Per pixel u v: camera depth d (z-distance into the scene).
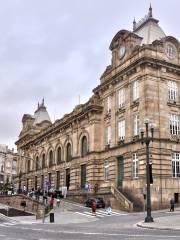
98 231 25.78
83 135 68.19
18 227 32.31
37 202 52.06
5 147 152.25
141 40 57.88
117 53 60.69
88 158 64.00
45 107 110.75
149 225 28.67
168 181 49.50
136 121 53.31
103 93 64.38
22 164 107.50
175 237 19.73
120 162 56.66
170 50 55.50
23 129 111.19
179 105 54.19
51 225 34.94
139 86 53.25
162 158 49.75
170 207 45.84
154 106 51.47
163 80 53.28
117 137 58.16
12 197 64.06
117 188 54.56
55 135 83.44
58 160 81.38
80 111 68.44
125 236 20.83
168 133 51.75
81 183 67.00
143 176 48.97
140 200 48.81
